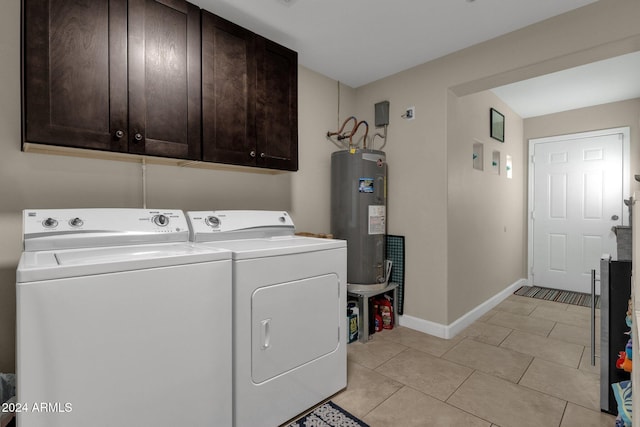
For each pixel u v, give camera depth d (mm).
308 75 2785
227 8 1937
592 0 1870
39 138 1275
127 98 1485
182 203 2049
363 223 2678
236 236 1885
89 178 1708
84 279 1018
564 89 3346
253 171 2340
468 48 2436
